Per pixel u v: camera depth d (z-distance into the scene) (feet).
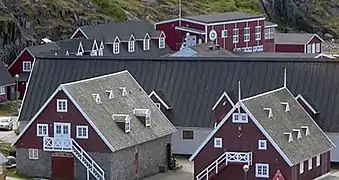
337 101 339.36
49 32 524.52
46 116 305.32
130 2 649.61
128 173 305.32
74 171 303.48
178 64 359.66
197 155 300.40
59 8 544.62
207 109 344.28
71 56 367.45
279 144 292.40
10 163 317.42
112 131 301.22
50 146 305.32
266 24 561.43
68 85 303.89
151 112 323.37
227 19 533.96
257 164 294.46
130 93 323.16
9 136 356.38
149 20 636.07
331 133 332.60
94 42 466.29
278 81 346.74
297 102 322.96
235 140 295.89
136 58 363.97
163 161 323.37
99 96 309.22
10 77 432.66
